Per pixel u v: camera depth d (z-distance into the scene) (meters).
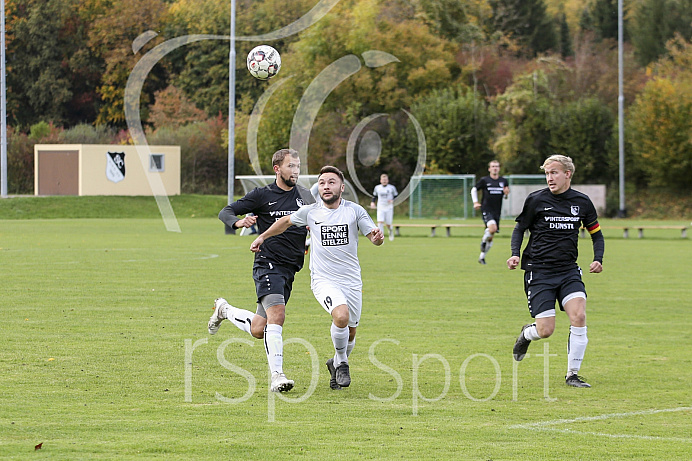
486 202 47.28
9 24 152.88
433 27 131.75
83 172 110.44
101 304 29.28
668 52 133.88
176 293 32.56
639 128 116.50
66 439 13.14
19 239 63.78
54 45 153.75
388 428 14.27
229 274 39.81
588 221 19.23
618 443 13.47
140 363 19.48
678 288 36.50
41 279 36.91
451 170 124.44
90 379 17.72
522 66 138.38
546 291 18.92
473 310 29.17
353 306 17.80
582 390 17.62
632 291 35.44
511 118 124.69
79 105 158.38
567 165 18.73
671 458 12.64
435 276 40.59
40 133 137.62
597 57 139.62
